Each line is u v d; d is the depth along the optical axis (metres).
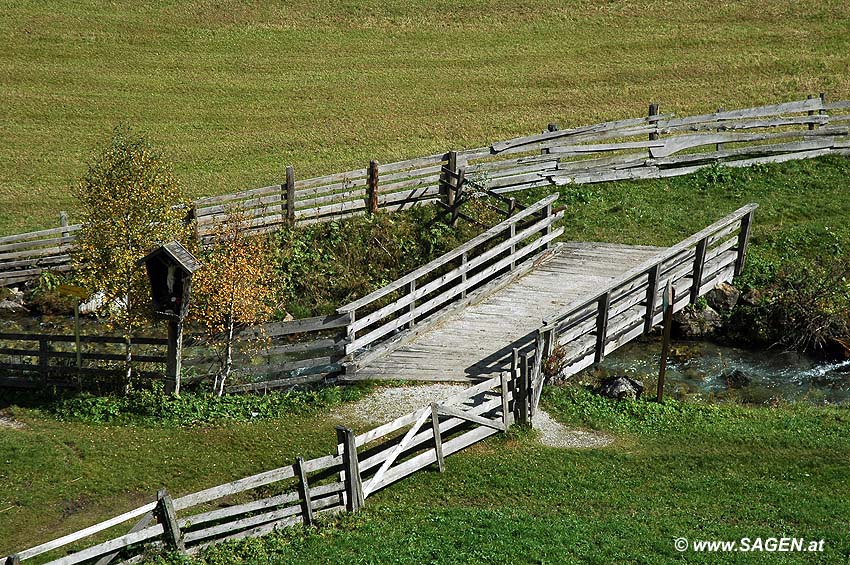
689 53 56.47
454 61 56.22
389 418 24.58
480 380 25.78
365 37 59.06
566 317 27.67
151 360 26.58
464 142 46.47
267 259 30.73
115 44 56.91
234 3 62.22
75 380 26.89
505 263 30.92
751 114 40.91
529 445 23.73
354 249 34.50
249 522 19.64
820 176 39.34
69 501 21.86
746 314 31.45
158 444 24.09
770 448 23.86
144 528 18.69
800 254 34.22
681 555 18.97
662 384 26.27
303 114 49.97
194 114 49.91
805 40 57.31
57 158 44.50
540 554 18.83
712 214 36.69
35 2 61.06
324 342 26.72
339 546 19.41
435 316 28.88
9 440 24.14
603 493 21.72
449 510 20.84
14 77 52.62
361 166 43.69
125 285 27.31
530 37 59.06
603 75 54.22
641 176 39.44
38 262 34.53
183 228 29.92
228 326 27.25
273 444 23.84
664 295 25.72
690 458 23.31
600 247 34.12
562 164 39.25
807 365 29.88
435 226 35.53
